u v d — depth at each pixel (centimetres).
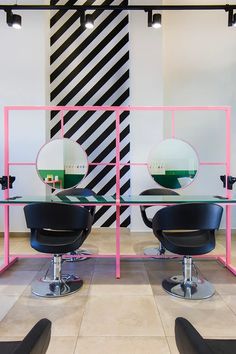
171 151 389
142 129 450
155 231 252
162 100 451
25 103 448
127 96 489
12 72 447
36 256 339
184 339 104
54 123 490
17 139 449
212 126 476
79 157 371
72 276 297
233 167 477
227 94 476
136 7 383
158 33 448
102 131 493
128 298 252
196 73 475
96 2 484
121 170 491
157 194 387
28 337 97
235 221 477
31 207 242
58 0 482
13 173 451
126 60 488
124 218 489
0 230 463
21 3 442
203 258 359
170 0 470
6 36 445
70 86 489
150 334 199
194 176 389
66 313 226
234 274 305
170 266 332
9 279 293
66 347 185
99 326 209
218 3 467
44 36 446
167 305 239
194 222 241
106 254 362
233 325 209
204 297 251
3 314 224
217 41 472
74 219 245
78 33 487
